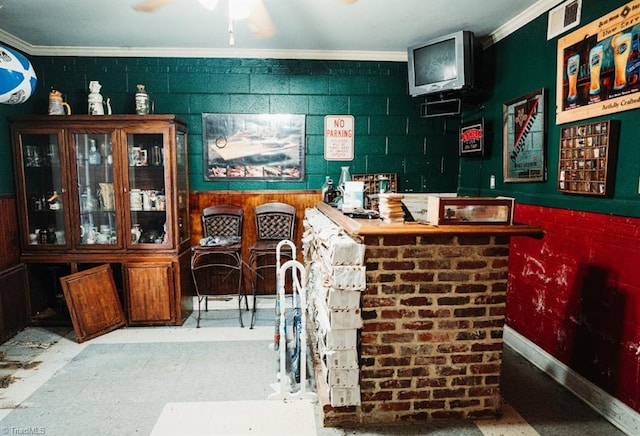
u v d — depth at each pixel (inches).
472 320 82.1
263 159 158.2
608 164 85.0
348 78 157.6
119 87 151.4
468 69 128.4
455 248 80.0
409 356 81.8
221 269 160.4
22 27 126.0
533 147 113.3
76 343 123.4
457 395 84.0
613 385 85.1
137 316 135.0
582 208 94.0
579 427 83.4
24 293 134.2
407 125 161.3
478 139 140.6
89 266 143.9
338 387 80.0
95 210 138.9
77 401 91.9
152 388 97.5
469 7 112.7
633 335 80.0
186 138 149.8
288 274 162.1
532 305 114.5
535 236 78.2
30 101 144.8
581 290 94.4
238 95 155.3
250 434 80.0
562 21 101.1
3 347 120.2
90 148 136.9
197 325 136.6
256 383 100.0
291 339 123.5
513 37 124.6
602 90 87.5
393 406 83.0
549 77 107.5
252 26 126.4
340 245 76.4
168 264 134.0
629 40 80.1
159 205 138.6
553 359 104.4
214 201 158.1
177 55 150.9
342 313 78.0
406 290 80.0
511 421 85.0
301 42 143.4
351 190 99.5
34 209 137.4
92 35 134.0
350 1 108.1
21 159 131.0
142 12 114.5
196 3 108.8
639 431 77.9
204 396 94.0
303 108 157.6
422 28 129.8
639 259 78.8
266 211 156.7
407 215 87.0
